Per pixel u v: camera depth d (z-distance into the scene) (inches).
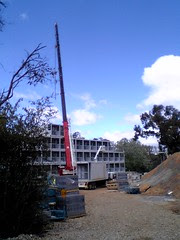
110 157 3555.6
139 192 1400.1
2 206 494.9
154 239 489.1
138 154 4040.4
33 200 524.7
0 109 495.8
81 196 753.6
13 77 433.4
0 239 454.9
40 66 435.2
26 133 515.2
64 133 1246.9
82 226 610.5
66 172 1141.7
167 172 1525.6
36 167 525.0
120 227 600.1
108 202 1047.0
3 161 502.0
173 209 864.9
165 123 3149.6
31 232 527.2
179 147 3211.1
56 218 660.1
